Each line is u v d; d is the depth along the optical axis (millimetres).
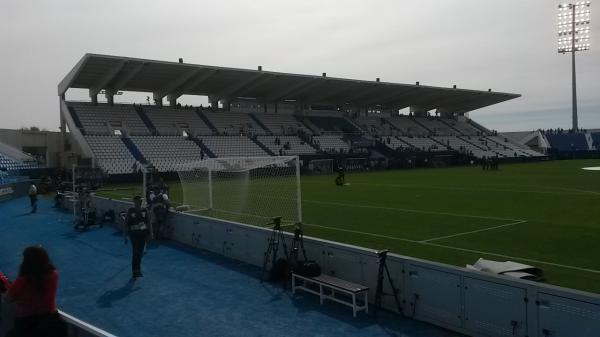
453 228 14672
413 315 6938
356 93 63562
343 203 22312
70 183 29969
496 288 5836
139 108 53219
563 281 8664
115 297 8688
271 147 54844
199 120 55406
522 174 41219
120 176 39906
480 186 29969
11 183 31375
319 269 8391
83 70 43781
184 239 13883
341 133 64188
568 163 62688
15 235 16406
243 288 8969
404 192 27109
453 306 6375
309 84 56188
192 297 8516
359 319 7055
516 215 17125
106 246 13930
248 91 56688
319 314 7359
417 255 11055
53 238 15586
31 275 4727
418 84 63344
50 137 52562
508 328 5707
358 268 7828
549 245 11836
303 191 28938
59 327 4727
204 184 22828
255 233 10750
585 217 16250
